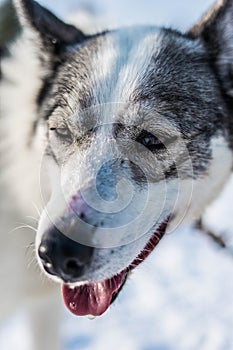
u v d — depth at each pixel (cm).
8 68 57
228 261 83
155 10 110
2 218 56
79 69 53
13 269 58
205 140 52
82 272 45
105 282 49
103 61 52
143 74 51
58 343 68
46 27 55
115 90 50
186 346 75
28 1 54
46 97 54
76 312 48
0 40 59
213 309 79
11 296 60
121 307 79
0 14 59
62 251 44
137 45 53
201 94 53
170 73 52
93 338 76
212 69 54
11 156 56
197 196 53
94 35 56
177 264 84
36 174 54
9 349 72
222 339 75
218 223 82
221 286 81
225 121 54
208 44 55
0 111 56
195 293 81
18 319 76
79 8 63
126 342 75
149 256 55
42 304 64
